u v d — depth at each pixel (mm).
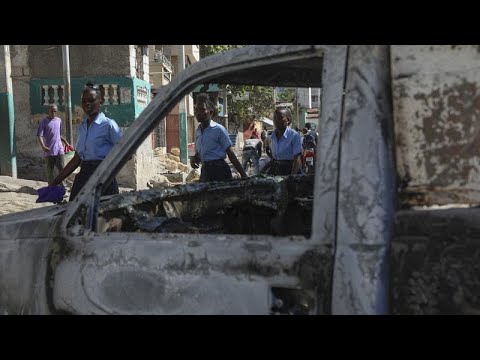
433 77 1814
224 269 2059
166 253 2184
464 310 1658
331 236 1896
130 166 13148
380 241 1815
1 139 12812
